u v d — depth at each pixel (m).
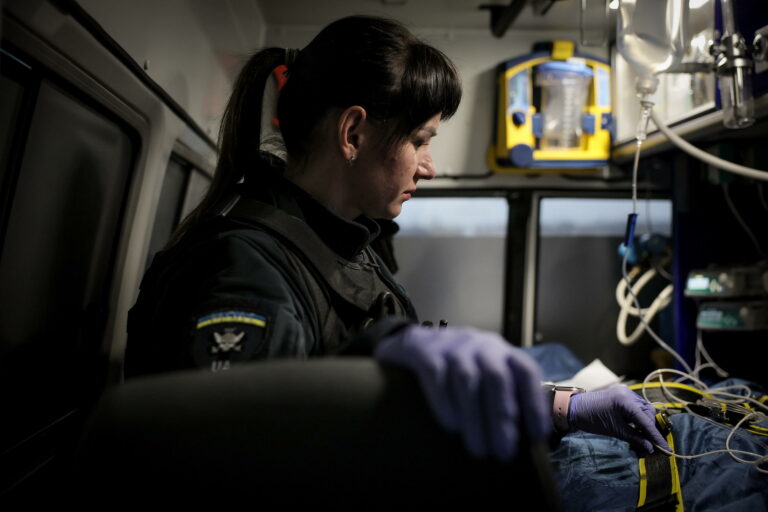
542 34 2.46
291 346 0.63
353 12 2.35
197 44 1.54
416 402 0.35
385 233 1.10
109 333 1.30
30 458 1.04
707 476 0.97
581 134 2.31
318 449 0.35
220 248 0.71
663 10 1.33
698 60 1.53
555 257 2.58
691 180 2.01
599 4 2.18
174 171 1.64
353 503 0.35
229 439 0.34
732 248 1.99
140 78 1.16
